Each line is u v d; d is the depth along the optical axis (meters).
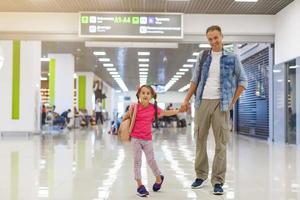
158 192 4.16
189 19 11.34
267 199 3.84
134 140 4.12
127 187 4.43
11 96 14.28
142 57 19.78
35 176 5.14
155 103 4.21
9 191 4.19
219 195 4.02
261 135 13.69
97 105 28.28
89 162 6.58
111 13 10.89
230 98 4.21
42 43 16.20
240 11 11.16
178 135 14.79
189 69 24.88
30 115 14.31
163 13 10.91
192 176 5.17
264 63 13.30
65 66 19.47
